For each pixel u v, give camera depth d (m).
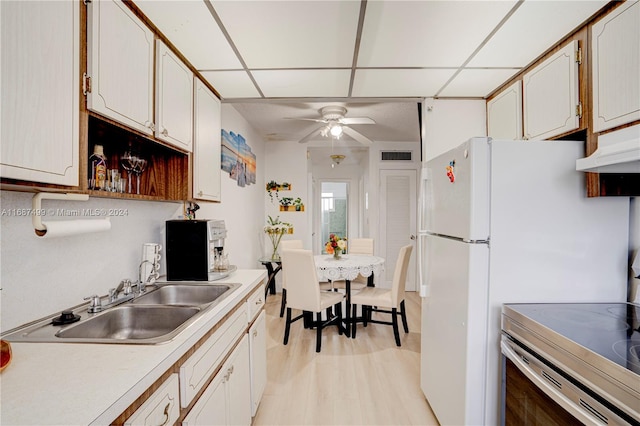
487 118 2.56
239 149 3.56
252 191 4.21
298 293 2.94
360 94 2.51
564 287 1.49
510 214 1.48
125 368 0.83
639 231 1.49
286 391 2.23
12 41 0.80
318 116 3.73
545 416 1.18
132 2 1.37
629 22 1.31
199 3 1.39
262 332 2.06
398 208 5.21
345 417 1.95
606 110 1.42
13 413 0.64
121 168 1.59
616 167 1.31
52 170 0.93
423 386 2.11
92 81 1.08
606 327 1.20
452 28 1.60
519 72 2.11
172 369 0.97
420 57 1.91
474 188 1.47
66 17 0.98
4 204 1.04
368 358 2.73
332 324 3.32
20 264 1.10
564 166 1.49
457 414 1.58
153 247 1.74
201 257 1.85
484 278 1.48
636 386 0.84
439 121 2.59
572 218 1.49
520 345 1.34
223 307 1.35
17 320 1.09
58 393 0.72
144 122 1.41
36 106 0.87
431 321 1.95
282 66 2.02
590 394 0.98
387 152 5.21
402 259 2.99
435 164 1.94
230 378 1.43
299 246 4.23
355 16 1.50
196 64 1.98
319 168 7.48
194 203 2.29
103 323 1.28
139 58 1.38
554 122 1.76
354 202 7.45
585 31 1.55
